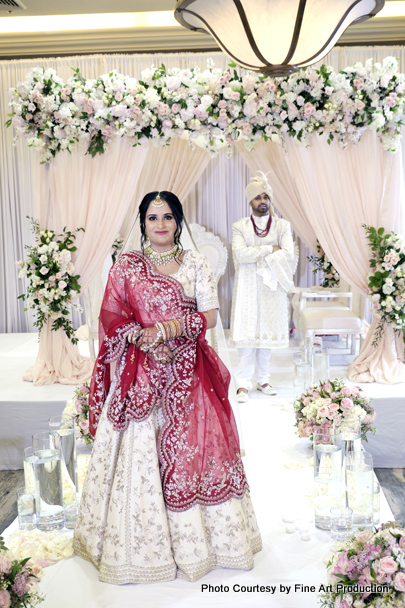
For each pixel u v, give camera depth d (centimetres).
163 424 215
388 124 396
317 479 244
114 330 217
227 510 214
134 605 195
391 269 414
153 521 208
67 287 430
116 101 384
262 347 437
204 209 646
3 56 612
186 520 208
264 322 437
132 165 414
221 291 659
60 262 418
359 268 429
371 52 585
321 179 413
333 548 228
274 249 439
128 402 214
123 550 209
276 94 374
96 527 218
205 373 224
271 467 309
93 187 420
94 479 221
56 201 425
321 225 421
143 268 223
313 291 540
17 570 175
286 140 404
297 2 195
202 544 210
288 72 224
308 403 326
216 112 382
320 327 473
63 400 397
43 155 412
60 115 382
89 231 426
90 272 432
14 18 591
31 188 639
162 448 212
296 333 606
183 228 247
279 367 526
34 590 176
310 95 378
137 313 221
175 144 515
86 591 204
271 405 419
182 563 208
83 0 508
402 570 169
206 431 215
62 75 606
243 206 646
